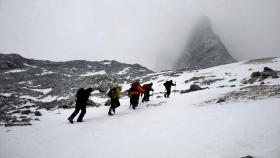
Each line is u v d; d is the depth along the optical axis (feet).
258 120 22.81
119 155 21.02
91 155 22.47
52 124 46.19
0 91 226.79
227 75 143.13
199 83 137.08
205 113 32.24
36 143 31.04
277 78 78.02
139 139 24.86
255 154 15.84
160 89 137.08
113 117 45.39
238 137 19.25
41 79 313.73
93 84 213.25
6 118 55.47
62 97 181.88
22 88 244.01
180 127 26.53
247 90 51.55
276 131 18.85
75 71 378.73
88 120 46.09
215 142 19.30
